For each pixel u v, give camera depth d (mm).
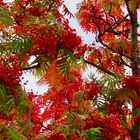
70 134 8672
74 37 9594
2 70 8695
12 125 8461
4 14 9633
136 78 12609
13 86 8758
